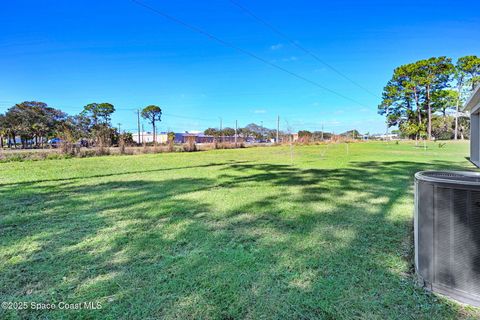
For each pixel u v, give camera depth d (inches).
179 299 66.1
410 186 214.2
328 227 118.7
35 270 81.3
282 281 74.0
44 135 1560.0
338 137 1298.0
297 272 79.0
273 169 331.9
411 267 81.1
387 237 106.1
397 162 400.2
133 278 76.2
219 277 76.4
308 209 148.5
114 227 120.3
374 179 249.0
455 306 61.6
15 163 433.7
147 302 64.9
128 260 87.7
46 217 135.9
